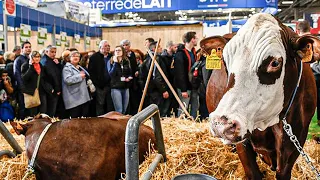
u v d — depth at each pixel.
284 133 1.92
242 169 2.54
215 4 10.11
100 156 2.21
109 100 5.24
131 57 5.59
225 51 1.63
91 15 9.82
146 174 1.88
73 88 4.88
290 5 19.91
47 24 6.60
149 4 10.23
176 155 2.55
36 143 2.19
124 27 8.68
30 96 4.56
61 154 2.17
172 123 3.61
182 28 8.23
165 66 5.13
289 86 1.74
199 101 5.19
